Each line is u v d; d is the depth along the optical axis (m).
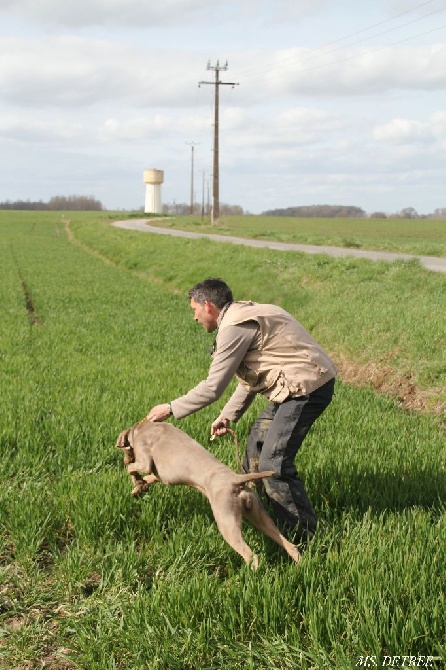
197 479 4.45
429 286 15.49
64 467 6.18
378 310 14.12
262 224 93.19
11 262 35.91
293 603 3.80
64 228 89.81
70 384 9.13
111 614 3.98
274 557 4.57
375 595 3.69
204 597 3.87
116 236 48.72
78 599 4.27
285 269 21.27
